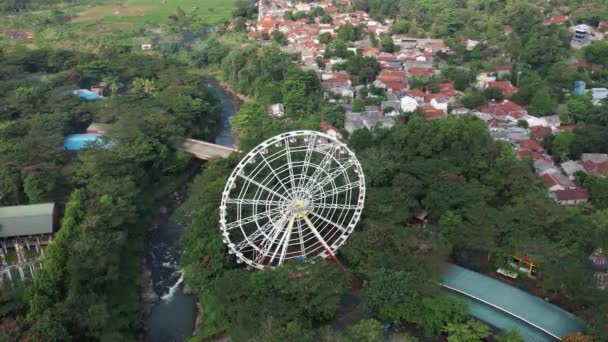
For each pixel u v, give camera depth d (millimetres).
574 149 119125
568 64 174375
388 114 145750
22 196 102688
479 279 76438
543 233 80188
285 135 76875
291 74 165125
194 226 87875
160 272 92438
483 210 83125
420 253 75312
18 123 119750
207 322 77875
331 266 74625
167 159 121625
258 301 70000
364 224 84500
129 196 97312
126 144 112750
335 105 152125
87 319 67750
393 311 69375
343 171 80562
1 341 60938
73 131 132875
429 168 94188
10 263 85562
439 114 140750
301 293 69500
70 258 76438
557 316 69312
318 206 80125
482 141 102250
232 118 162750
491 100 157500
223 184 92312
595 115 133500
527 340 66438
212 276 79812
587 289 68000
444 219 84250
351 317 73188
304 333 61938
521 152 118438
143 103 138875
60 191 103312
